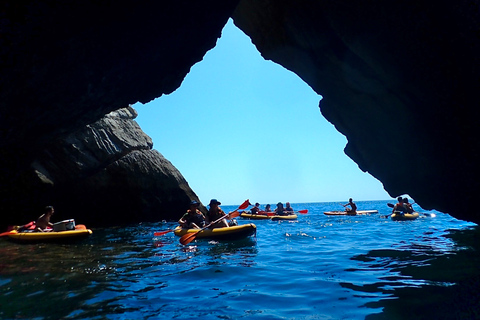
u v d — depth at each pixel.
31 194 10.91
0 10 3.17
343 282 3.26
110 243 6.71
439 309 2.38
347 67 6.68
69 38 4.03
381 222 11.77
